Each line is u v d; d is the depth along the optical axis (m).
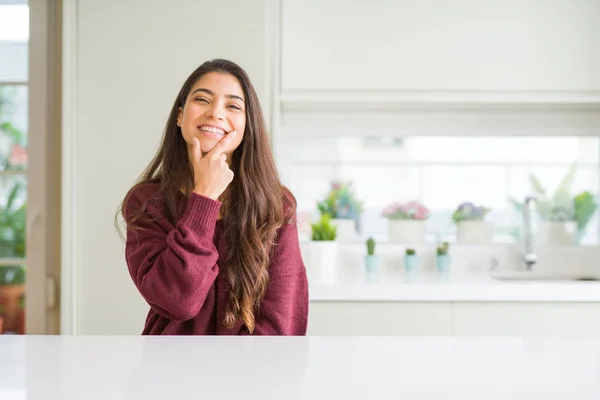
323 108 2.71
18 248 2.61
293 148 2.82
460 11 2.47
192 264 1.19
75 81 2.34
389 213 2.78
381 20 2.47
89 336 0.78
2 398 0.47
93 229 2.33
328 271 2.35
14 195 2.61
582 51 2.47
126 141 2.34
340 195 2.79
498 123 2.76
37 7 2.55
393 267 2.75
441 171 2.81
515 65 2.47
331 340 0.75
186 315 1.20
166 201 1.34
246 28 2.36
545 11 2.47
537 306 2.21
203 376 0.54
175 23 2.35
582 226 2.82
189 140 1.31
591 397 0.48
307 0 2.47
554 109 2.73
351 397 0.47
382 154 2.81
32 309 2.54
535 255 2.72
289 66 2.46
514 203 2.81
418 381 0.52
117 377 0.54
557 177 2.82
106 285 2.32
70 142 2.33
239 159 1.40
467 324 2.21
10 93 2.61
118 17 2.35
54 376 0.54
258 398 0.47
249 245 1.30
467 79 2.47
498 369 0.57
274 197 1.38
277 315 1.31
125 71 2.35
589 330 2.20
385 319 2.21
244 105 1.36
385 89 2.47
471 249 2.77
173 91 2.35
